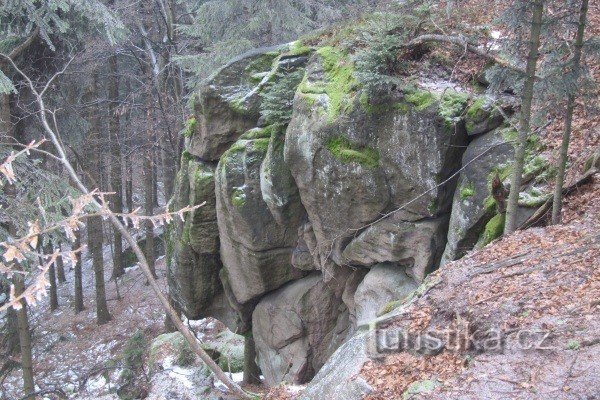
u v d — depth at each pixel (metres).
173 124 17.66
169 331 18.25
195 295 13.12
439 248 9.28
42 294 3.39
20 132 14.47
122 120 22.03
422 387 4.98
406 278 9.73
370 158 9.48
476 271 6.53
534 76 6.86
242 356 14.94
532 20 6.68
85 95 19.67
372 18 10.47
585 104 7.14
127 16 17.66
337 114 9.70
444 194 9.08
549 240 6.75
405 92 9.16
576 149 8.07
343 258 10.48
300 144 10.20
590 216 7.06
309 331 11.51
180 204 12.73
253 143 11.23
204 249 12.43
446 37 9.15
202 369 12.77
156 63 18.28
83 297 24.03
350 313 11.07
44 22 11.51
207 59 15.42
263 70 11.98
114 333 20.17
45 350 19.81
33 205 10.20
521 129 7.05
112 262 26.66
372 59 9.30
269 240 11.32
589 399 4.16
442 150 8.83
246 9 16.48
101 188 19.95
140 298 22.23
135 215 4.42
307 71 10.82
